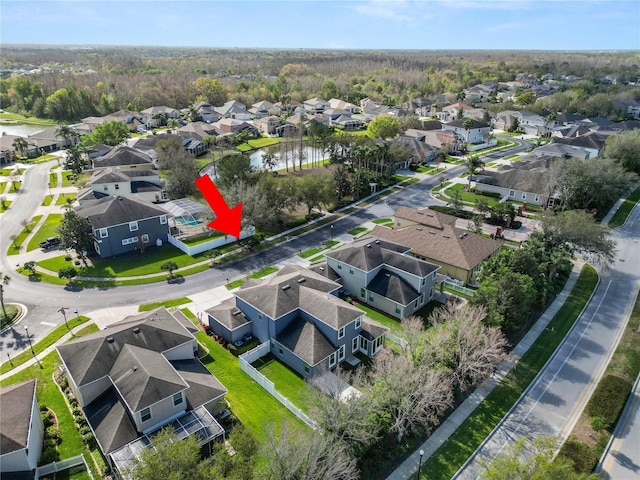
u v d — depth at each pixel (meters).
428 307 50.56
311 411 32.09
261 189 71.75
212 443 31.31
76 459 29.88
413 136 124.56
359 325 41.91
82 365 33.69
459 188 92.75
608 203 82.19
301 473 25.47
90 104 170.62
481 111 164.38
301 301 42.44
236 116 164.00
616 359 42.44
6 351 41.97
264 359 41.59
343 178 85.69
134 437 30.27
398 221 67.94
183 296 51.78
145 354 34.88
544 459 24.34
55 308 49.03
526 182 84.81
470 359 36.16
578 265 60.84
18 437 27.94
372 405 30.91
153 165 94.38
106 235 60.12
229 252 63.38
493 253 57.78
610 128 128.25
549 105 168.62
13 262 59.34
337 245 65.75
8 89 196.38
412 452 31.89
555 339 45.16
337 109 175.38
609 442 33.16
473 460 31.31
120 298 51.19
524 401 37.06
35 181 94.56
